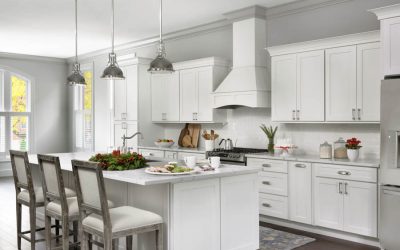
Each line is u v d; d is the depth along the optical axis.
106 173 3.36
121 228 2.87
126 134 7.52
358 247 4.20
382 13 3.95
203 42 6.80
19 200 4.03
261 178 5.18
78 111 10.04
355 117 4.50
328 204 4.51
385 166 3.86
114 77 4.34
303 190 4.73
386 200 3.86
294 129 5.50
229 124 6.40
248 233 3.73
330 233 4.60
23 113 9.77
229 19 5.96
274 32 5.73
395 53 3.88
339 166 4.40
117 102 7.73
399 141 3.77
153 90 7.33
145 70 7.34
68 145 10.45
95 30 7.03
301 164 4.74
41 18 6.21
